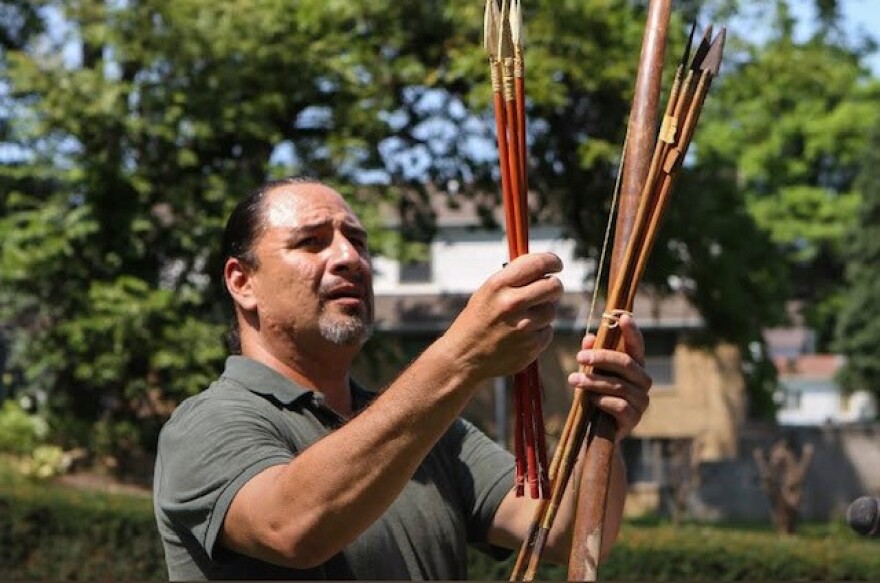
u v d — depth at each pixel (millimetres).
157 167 17859
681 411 30688
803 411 48250
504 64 2525
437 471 3197
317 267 3102
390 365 19438
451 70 17734
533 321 2391
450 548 3092
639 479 29000
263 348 3160
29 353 17922
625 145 2611
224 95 17344
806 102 40188
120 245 17625
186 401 3045
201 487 2791
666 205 2549
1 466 17406
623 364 2545
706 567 12570
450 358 2438
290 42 17688
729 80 20469
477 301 2412
